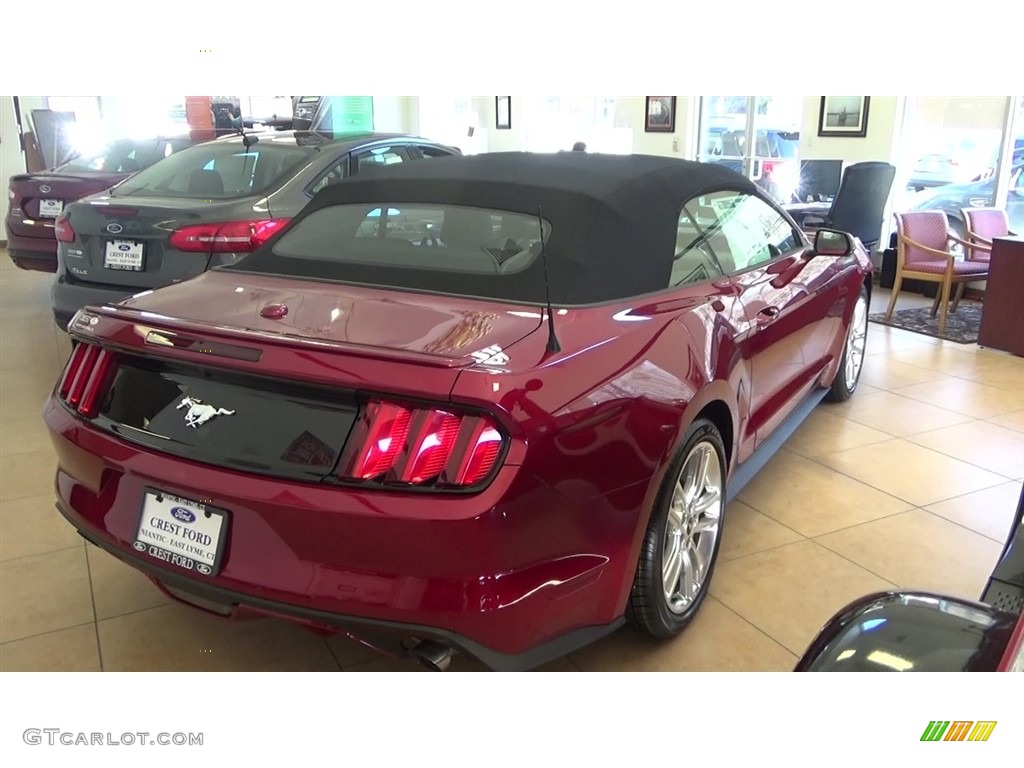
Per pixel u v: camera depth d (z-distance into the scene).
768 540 2.79
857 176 6.37
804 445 3.65
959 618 1.39
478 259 2.16
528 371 1.67
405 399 1.59
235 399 1.75
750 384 2.56
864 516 2.97
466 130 13.30
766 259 3.01
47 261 5.65
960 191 7.58
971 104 7.34
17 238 5.65
